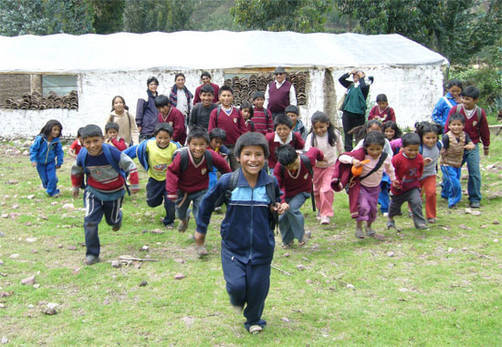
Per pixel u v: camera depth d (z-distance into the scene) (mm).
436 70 15719
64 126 14500
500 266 5621
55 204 8273
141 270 5598
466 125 7867
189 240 6648
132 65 14273
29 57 14586
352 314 4582
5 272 5445
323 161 7242
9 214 7586
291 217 6223
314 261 5930
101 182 5691
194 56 14828
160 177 6945
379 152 6336
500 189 8938
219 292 5027
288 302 4836
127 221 7477
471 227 7047
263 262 4117
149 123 10188
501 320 4398
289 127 6961
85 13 29734
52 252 6137
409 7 22906
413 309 4668
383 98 9453
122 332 4238
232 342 4086
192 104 11195
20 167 11203
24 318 4473
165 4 50531
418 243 6449
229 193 4082
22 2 27531
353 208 6590
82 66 14180
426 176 7254
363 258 5988
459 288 5105
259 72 15055
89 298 4898
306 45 16109
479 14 27203
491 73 23750
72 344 4043
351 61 15242
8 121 14453
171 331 4254
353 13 23359
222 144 8094
